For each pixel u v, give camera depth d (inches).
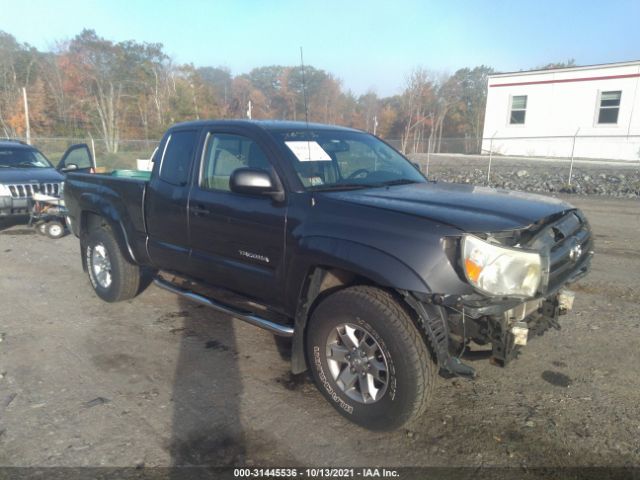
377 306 116.2
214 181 161.9
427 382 114.0
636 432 122.5
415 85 1793.8
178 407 134.7
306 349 139.8
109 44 1811.0
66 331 187.5
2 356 165.6
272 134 149.7
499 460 113.0
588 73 937.5
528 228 116.0
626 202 541.0
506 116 1069.8
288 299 139.2
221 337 182.5
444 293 107.5
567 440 119.8
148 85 1803.6
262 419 129.5
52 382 148.1
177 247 176.7
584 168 777.6
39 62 1830.7
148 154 1072.2
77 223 227.9
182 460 112.8
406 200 127.3
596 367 156.8
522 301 110.1
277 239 138.4
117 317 202.1
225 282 161.5
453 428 125.4
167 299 224.1
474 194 137.3
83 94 1772.9
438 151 1119.6
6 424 126.0
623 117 906.7
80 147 418.6
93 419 128.5
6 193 366.9
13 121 1612.9
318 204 131.3
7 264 291.1
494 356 115.3
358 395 126.6
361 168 159.9
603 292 230.2
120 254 206.1
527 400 137.9
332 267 128.0
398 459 113.8
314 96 626.2
